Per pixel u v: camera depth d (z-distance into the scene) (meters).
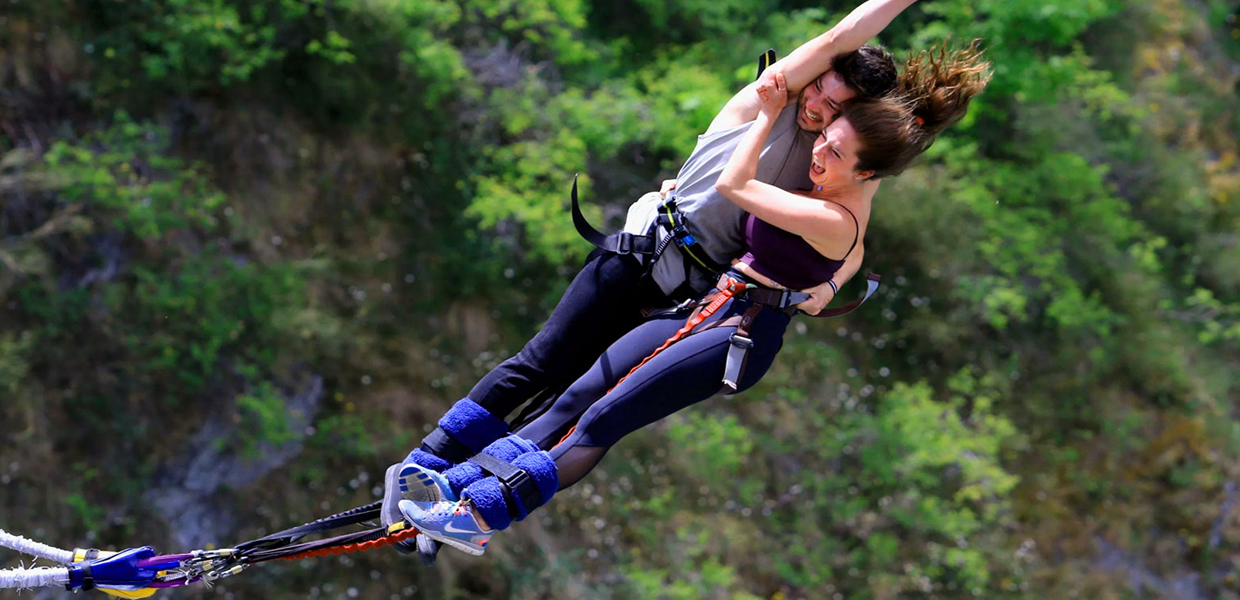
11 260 26.66
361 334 30.31
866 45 8.60
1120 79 44.09
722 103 29.78
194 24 28.09
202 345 28.02
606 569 29.72
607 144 29.56
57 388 27.34
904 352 35.41
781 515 31.50
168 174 29.03
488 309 31.69
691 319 8.95
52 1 28.69
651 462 30.94
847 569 31.02
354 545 9.68
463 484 8.82
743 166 8.48
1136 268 38.69
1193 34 48.75
